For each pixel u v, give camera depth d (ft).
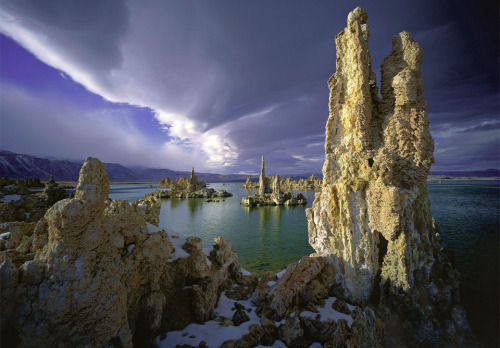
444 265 53.26
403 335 46.62
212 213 303.27
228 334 48.21
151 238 51.60
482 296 52.75
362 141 60.23
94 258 36.19
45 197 156.35
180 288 58.59
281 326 50.21
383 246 64.95
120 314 38.27
